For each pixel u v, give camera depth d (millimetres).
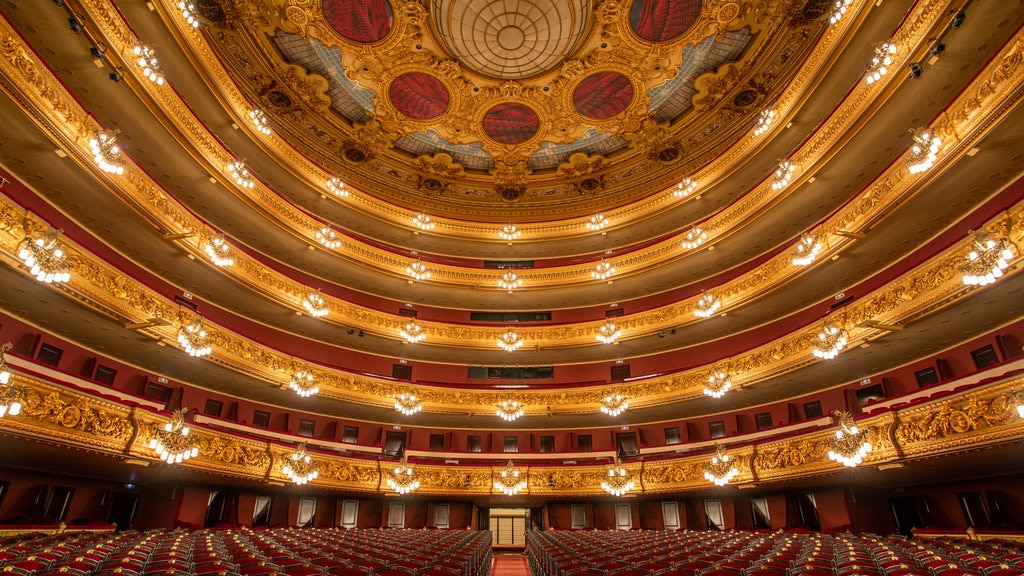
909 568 5344
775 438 14359
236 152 19516
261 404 18406
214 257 15352
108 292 12375
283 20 18250
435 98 22078
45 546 6934
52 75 10398
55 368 11555
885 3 13477
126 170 12812
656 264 21484
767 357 16781
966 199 12422
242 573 5074
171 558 5992
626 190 25891
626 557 7516
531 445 21250
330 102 21672
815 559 6137
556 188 26750
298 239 19688
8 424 9016
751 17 18078
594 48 19875
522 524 20859
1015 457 10188
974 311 11750
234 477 14305
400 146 24406
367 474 17406
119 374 14594
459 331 22562
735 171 20219
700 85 20922
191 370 15883
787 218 18172
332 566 6055
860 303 13758
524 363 23219
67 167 11742
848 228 14102
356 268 21812
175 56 15445
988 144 10570
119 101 13648
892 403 13836
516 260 26516
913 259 14492
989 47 11484
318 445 18656
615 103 22250
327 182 22156
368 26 18828
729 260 20922
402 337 21250
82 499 12914
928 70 12117
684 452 18734
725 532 14133
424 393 20797
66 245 11289
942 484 13078
